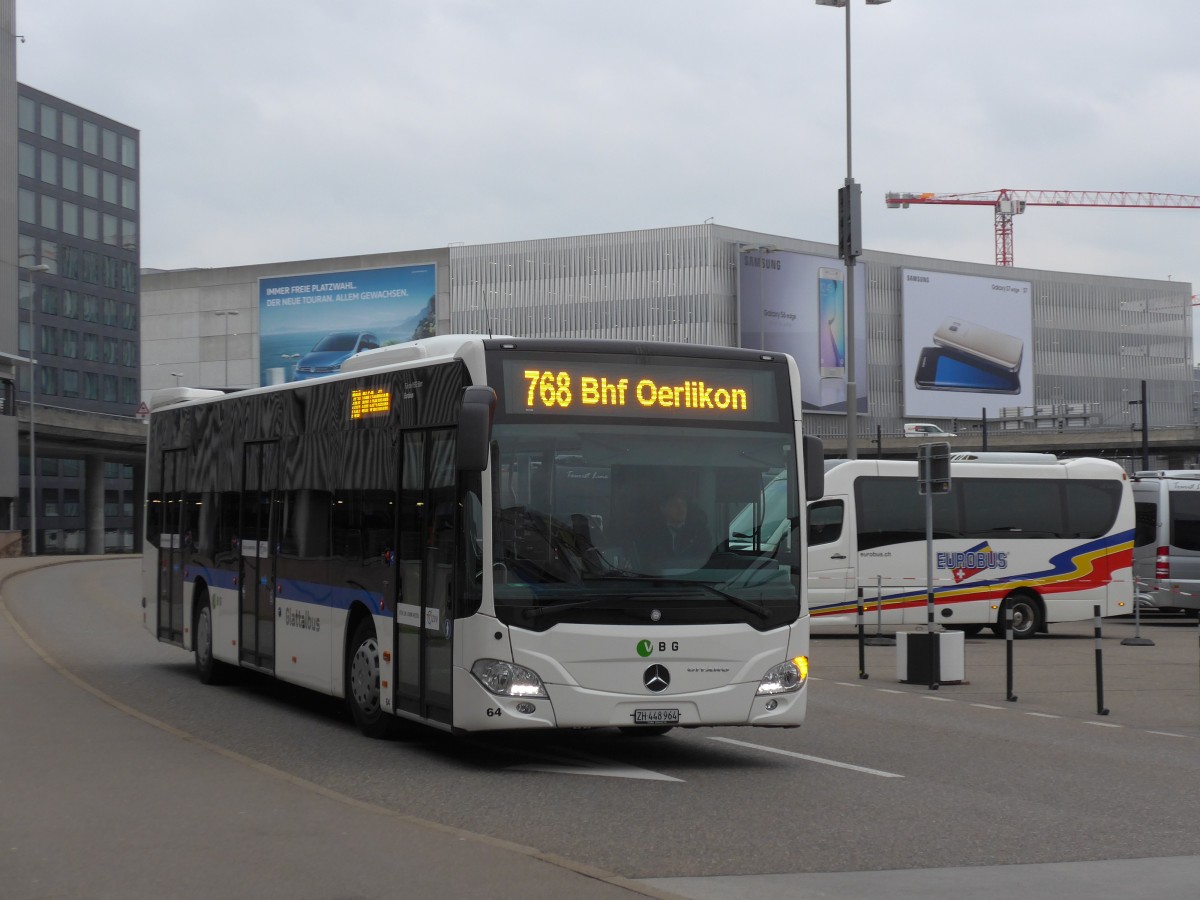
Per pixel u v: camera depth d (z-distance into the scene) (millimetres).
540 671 11203
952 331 125375
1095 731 15180
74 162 113312
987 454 29922
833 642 28281
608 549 11484
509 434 11453
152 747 12078
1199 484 34938
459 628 11430
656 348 11945
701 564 11680
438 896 7055
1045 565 29578
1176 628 33969
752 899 7434
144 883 7328
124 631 26766
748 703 11656
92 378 115062
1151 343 139500
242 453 16922
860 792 10898
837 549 28641
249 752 12672
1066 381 133250
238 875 7492
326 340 114812
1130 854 8766
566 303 113375
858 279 120125
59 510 117000
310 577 14711
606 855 8453
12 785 10242
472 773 11578
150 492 20859
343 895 7078
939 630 20641
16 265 77188
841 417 116125
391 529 12828
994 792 11023
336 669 14000
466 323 116000
